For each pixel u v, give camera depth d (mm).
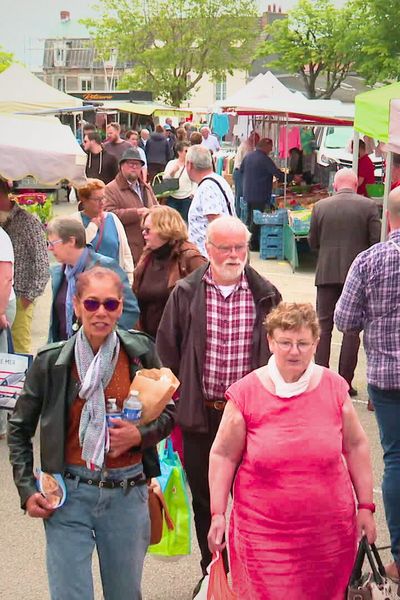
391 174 9945
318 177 20672
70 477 3605
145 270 6078
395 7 28641
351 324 5012
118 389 3625
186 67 59719
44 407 3598
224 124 35656
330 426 3658
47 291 13484
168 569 5305
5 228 7578
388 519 4953
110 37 59469
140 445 3604
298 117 17312
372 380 4934
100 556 3709
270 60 37594
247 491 3697
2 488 6453
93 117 34750
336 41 32875
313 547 3641
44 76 101250
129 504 3658
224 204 7926
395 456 4945
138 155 9156
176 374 4871
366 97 9203
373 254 4906
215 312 4742
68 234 5953
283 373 3674
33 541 5645
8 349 6527
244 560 3717
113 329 3602
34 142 7137
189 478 4918
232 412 3732
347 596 3615
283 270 15312
